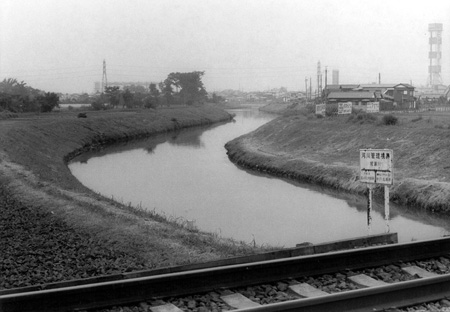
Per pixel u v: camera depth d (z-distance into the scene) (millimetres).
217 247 11195
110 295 6555
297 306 5867
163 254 10789
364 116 40781
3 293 6988
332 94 78750
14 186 20484
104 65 122000
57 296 6285
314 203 22938
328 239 16109
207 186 27531
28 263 10273
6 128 40406
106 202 17797
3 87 107188
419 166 26156
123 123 63125
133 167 35094
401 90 80500
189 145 51406
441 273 8008
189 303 6637
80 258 10742
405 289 6504
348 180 26625
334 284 7348
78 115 61031
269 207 21859
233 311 5668
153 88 119125
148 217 15305
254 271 7344
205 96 147250
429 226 17984
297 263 7609
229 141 52625
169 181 29031
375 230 17391
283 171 32312
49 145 41156
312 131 42656
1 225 14148
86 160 39312
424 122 36438
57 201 17188
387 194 11578
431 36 157875
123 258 10680
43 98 72562
